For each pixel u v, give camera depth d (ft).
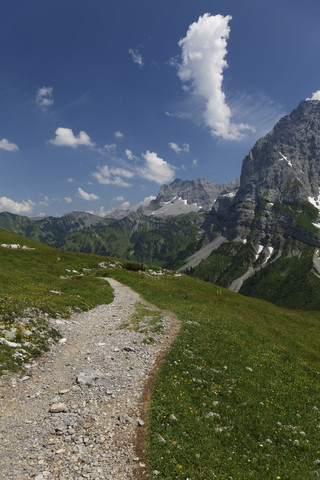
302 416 45.78
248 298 237.25
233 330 89.92
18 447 31.14
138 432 35.19
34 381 46.32
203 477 29.53
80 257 228.02
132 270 231.30
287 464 33.91
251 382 54.39
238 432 38.09
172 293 151.94
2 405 38.60
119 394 43.93
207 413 41.16
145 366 54.24
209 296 166.09
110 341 67.41
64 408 38.86
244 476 30.58
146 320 87.97
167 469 29.68
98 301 113.50
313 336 125.39
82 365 53.67
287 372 63.77
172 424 37.19
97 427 35.73
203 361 59.57
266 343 85.10
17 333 57.67
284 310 228.02
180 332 76.95
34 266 164.86
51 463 29.32
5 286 94.43
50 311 78.95
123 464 30.04
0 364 46.70
